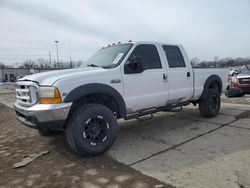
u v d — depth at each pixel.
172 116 6.83
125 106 4.41
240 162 3.53
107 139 4.03
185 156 3.86
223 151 3.99
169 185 2.95
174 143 4.52
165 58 5.21
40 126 3.63
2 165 3.82
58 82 3.63
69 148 4.42
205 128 5.45
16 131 6.06
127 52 4.61
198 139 4.69
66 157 4.00
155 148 4.29
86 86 3.84
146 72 4.75
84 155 3.94
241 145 4.25
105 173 3.35
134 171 3.39
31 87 3.79
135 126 5.92
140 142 4.66
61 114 3.59
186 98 5.71
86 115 3.80
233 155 3.80
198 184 2.95
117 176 3.25
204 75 6.14
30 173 3.47
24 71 58.06
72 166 3.63
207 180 3.04
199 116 6.69
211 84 6.61
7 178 3.35
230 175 3.14
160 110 5.23
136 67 4.46
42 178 3.29
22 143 4.95
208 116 6.39
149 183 3.02
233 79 11.22
